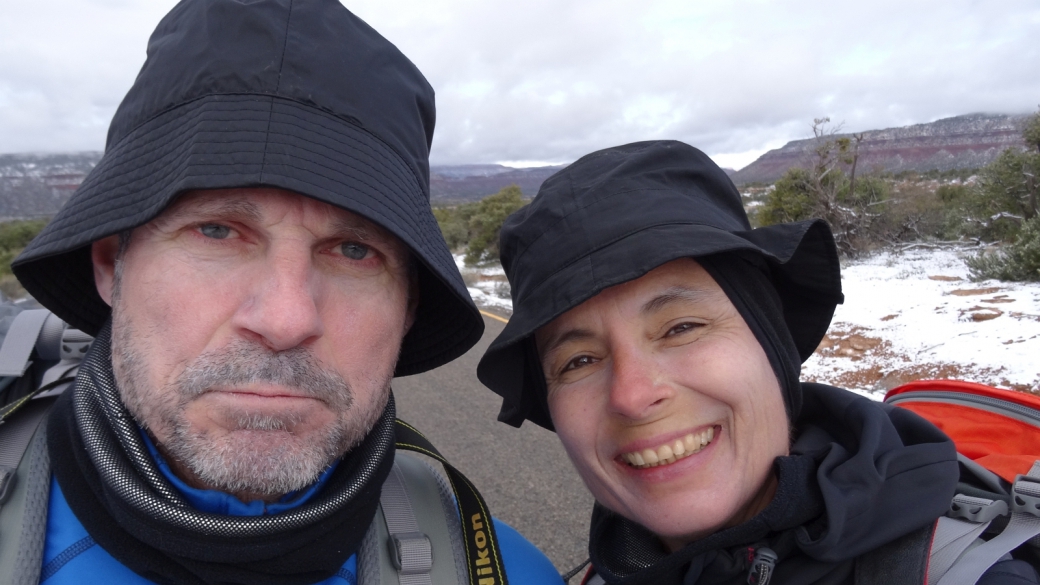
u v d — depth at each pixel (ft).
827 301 1.51
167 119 0.91
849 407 1.30
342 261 0.99
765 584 1.10
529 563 1.34
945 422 1.49
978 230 13.10
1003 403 1.43
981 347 5.77
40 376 1.58
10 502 0.93
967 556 1.01
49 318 1.54
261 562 0.94
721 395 1.21
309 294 0.92
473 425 5.25
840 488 1.09
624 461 1.30
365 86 0.97
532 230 1.34
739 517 1.30
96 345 1.03
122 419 0.93
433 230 1.06
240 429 0.92
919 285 9.18
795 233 1.24
